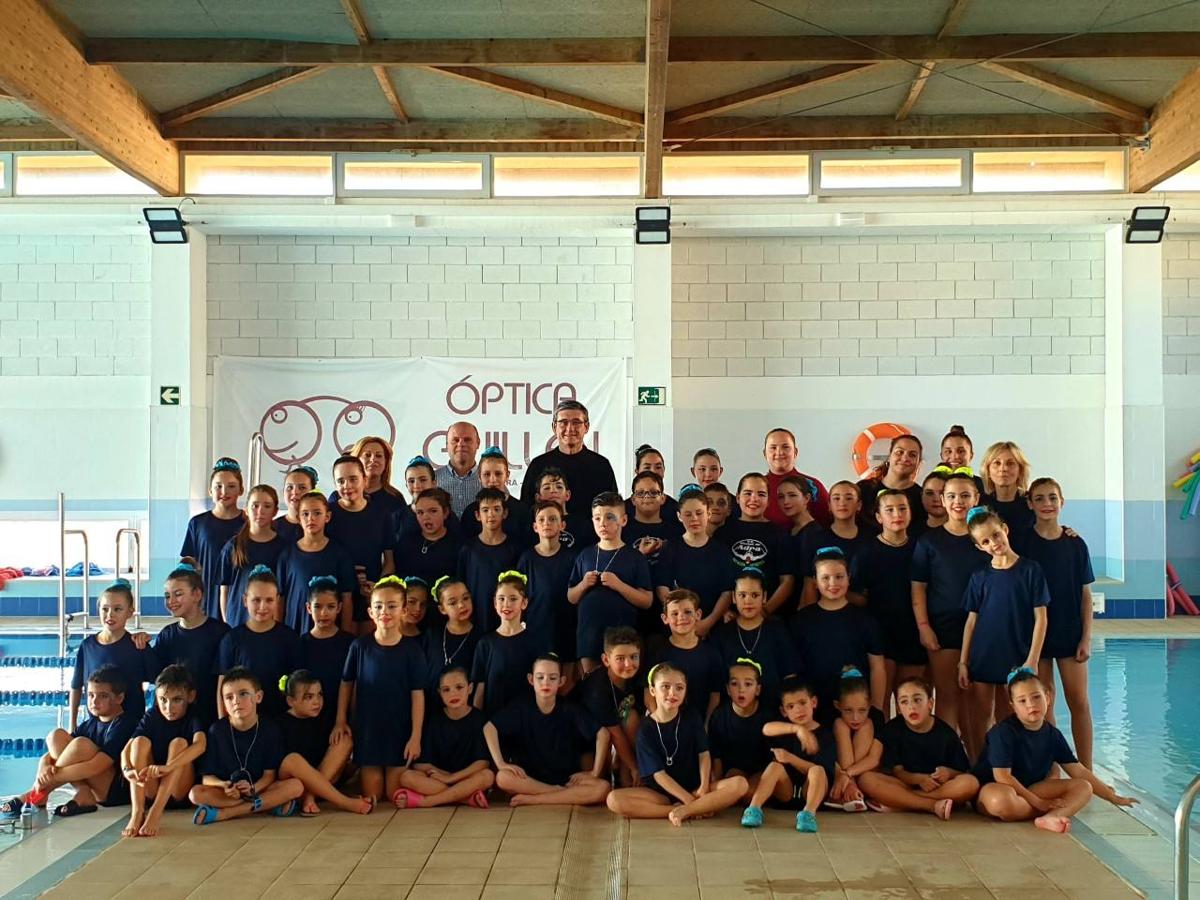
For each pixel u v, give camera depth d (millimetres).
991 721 4957
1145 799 4930
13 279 10578
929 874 3799
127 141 8828
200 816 4434
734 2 7434
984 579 4871
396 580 4832
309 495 5180
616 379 10461
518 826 4383
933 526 5305
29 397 10555
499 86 8711
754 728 4672
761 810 4527
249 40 7918
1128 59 8125
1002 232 10328
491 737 4754
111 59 7941
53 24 7465
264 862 3957
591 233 10320
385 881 3758
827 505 5926
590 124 9891
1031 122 9672
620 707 4797
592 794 4680
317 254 10531
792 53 8000
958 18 7645
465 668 4938
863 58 8023
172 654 4996
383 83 8711
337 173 10109
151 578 10234
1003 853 4020
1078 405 10398
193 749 4523
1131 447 10117
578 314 10508
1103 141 9930
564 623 5137
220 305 10516
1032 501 5148
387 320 10531
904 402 10461
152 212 10000
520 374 10508
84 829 4414
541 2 7316
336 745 4727
